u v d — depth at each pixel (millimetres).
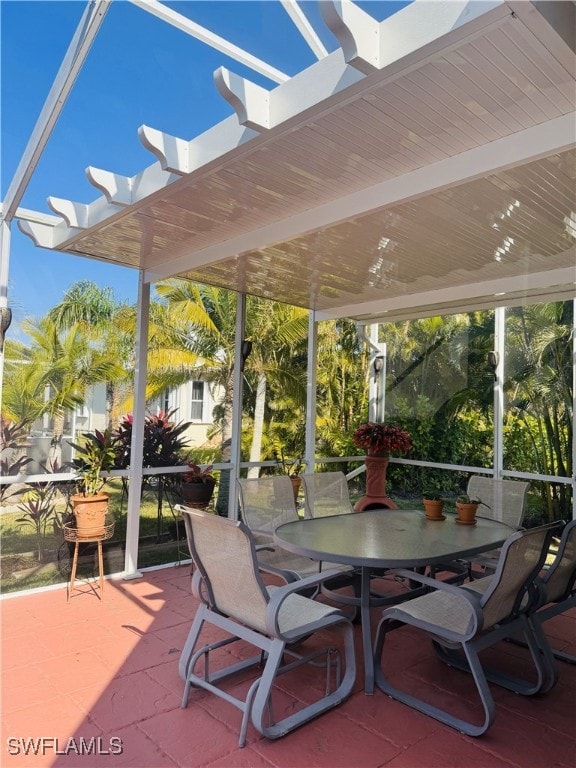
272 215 3318
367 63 1760
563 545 2842
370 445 5629
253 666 2957
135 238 3826
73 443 4348
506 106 2100
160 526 4895
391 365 6949
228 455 5395
